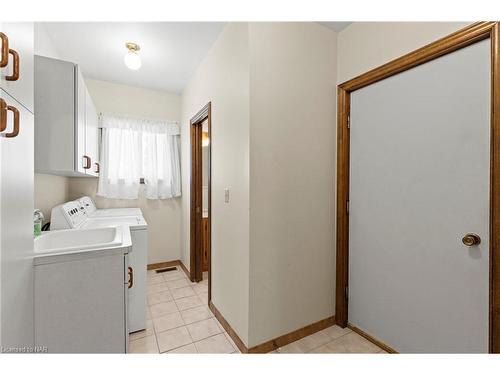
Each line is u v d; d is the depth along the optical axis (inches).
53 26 75.4
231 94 70.5
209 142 88.4
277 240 65.9
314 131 72.6
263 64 62.1
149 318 82.3
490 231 45.1
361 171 71.5
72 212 77.8
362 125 71.1
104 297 51.1
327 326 75.7
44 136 62.6
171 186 132.3
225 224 75.6
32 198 42.9
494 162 44.4
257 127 61.5
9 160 33.5
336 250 78.2
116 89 120.2
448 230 51.8
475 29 46.2
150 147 126.6
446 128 52.0
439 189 53.3
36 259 44.8
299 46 68.6
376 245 67.4
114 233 70.4
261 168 62.6
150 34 80.1
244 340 63.7
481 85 46.8
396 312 62.2
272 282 65.2
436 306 54.0
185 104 124.6
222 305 77.8
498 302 44.1
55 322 46.9
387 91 63.9
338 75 77.2
